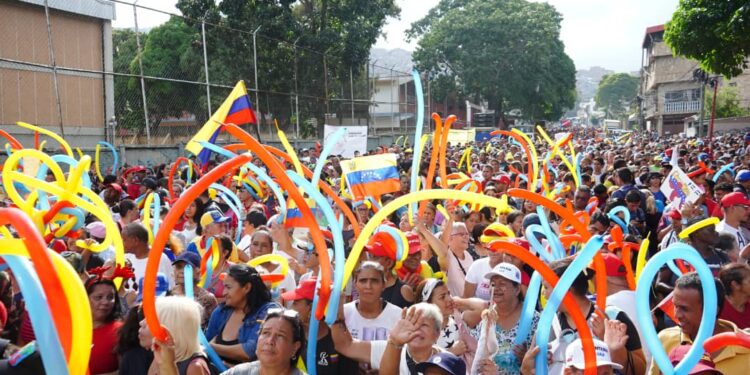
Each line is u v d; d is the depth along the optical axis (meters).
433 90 59.72
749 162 18.03
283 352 3.77
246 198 10.92
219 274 6.11
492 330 4.26
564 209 3.83
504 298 4.52
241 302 4.83
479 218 8.45
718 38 18.59
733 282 4.62
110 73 17.73
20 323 4.65
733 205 7.57
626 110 172.38
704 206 9.68
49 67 15.95
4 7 18.39
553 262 4.47
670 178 9.11
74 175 5.31
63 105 19.88
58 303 2.21
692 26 18.61
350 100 32.12
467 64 59.38
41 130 8.93
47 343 2.20
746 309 4.65
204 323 5.38
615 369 3.76
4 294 4.36
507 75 60.22
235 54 24.09
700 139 42.38
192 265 5.77
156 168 16.69
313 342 4.02
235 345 4.65
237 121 10.16
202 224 7.32
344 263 3.95
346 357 4.48
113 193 10.30
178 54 21.97
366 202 8.71
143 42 21.80
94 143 19.97
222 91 23.05
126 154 18.95
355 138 18.97
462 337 4.87
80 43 20.62
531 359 3.54
